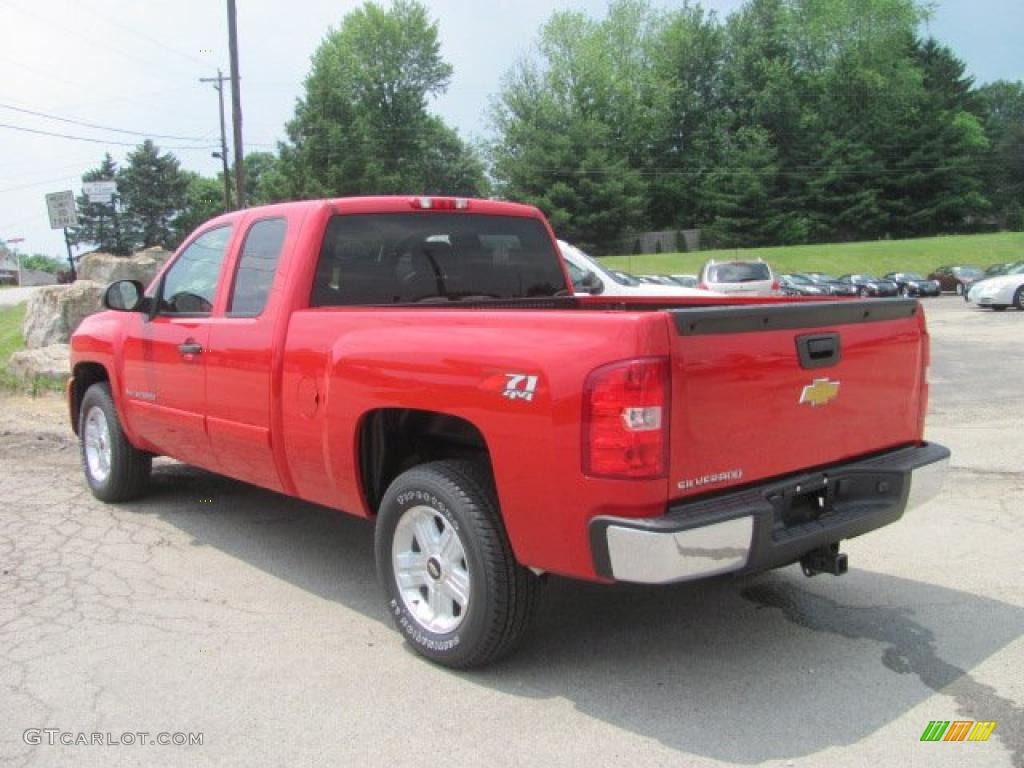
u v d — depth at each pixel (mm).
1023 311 26297
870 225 77562
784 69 78375
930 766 3129
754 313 3461
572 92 77188
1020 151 89750
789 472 3684
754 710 3537
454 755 3236
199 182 97938
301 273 4645
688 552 3180
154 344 5723
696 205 79875
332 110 70000
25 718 3521
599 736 3352
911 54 85812
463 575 3818
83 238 91812
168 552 5547
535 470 3420
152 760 3223
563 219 71000
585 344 3303
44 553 5527
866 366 3988
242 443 4961
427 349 3824
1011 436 8484
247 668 3945
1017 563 5160
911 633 4246
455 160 79688
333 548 5637
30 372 12594
